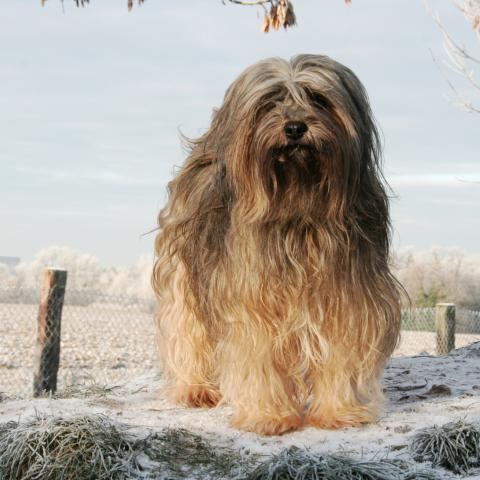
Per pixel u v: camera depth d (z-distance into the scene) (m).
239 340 2.16
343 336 2.15
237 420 2.20
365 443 2.10
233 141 2.11
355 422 2.19
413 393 2.51
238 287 2.13
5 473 1.98
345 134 2.08
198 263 2.27
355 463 1.95
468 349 3.23
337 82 2.10
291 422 2.18
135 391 2.62
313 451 2.06
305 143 2.04
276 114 2.05
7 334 6.37
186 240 2.31
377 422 2.21
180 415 2.29
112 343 5.95
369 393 2.23
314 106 2.08
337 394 2.20
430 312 6.66
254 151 2.07
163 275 2.47
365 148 2.16
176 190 2.44
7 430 2.07
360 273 2.15
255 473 1.94
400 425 2.19
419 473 1.93
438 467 2.00
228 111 2.17
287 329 2.14
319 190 2.09
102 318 7.73
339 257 2.12
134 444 2.03
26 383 4.08
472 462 2.00
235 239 2.13
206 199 2.24
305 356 2.17
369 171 2.18
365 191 2.16
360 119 2.14
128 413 2.31
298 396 2.24
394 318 2.21
